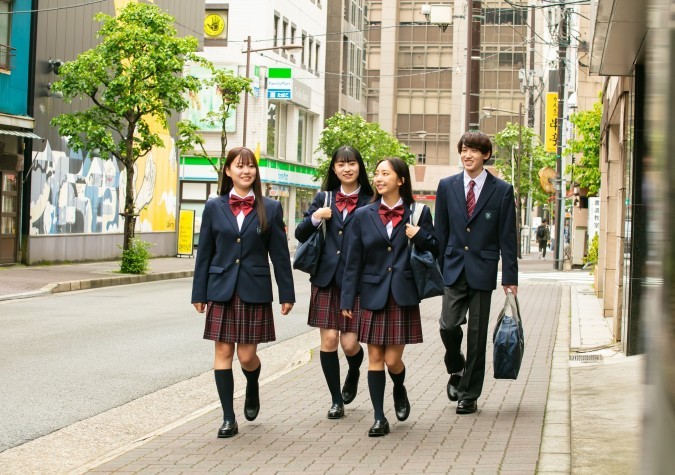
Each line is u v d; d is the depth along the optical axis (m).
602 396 8.12
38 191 26.48
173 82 24.16
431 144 87.81
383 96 87.69
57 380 9.16
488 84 89.00
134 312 16.11
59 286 20.61
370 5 88.12
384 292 6.49
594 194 31.95
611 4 7.71
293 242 56.09
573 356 11.16
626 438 6.29
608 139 16.61
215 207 6.52
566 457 5.65
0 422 7.18
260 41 48.91
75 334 12.79
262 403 7.85
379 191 6.59
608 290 16.22
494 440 6.27
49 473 5.73
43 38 26.39
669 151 1.35
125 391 8.72
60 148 27.62
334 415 7.14
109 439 6.82
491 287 7.29
